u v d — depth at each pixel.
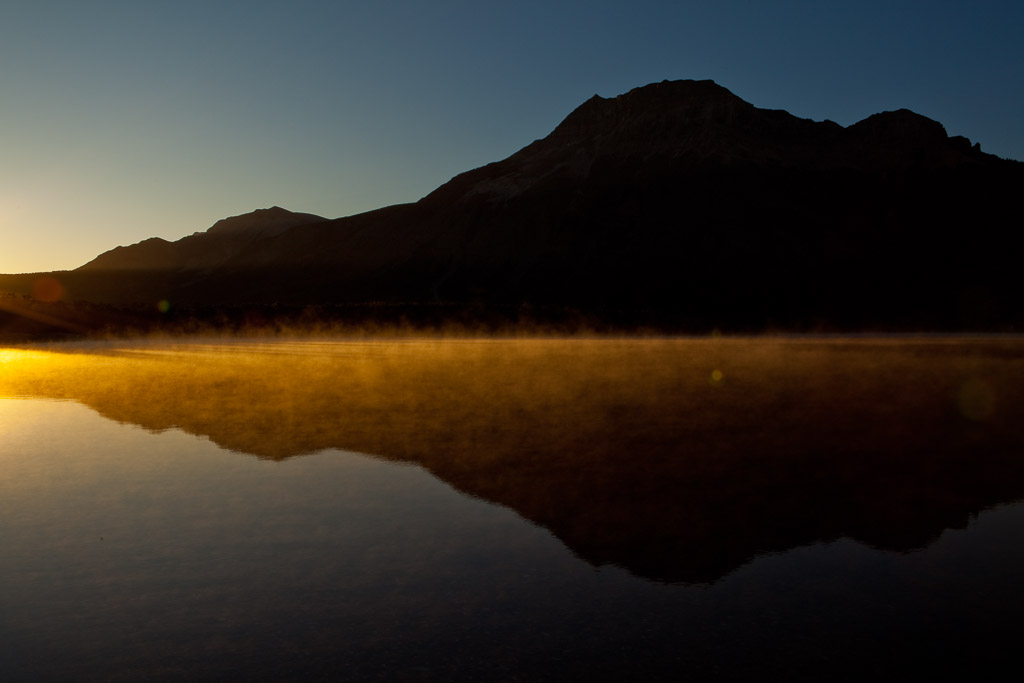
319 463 9.34
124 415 13.34
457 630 4.62
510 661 4.22
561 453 9.92
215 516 7.04
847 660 4.26
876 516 7.09
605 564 5.82
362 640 4.49
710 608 4.98
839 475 8.68
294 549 6.10
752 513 7.17
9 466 9.14
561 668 4.15
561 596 5.17
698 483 8.33
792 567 5.75
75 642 4.46
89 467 9.11
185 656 4.28
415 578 5.49
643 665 4.18
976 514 7.15
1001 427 12.17
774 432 11.59
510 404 14.88
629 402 15.26
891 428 12.05
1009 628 4.68
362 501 7.58
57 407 14.47
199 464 9.30
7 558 5.88
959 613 4.90
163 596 5.15
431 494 7.86
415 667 4.15
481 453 9.93
